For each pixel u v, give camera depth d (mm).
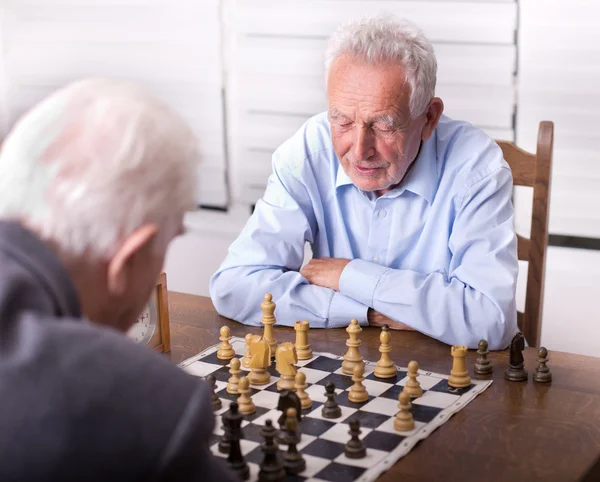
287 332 1965
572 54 2814
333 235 2236
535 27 2850
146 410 859
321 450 1354
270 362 1773
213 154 3500
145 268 1035
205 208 3580
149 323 1771
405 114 1896
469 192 2053
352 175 2020
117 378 863
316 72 3207
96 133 966
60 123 974
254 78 3334
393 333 1943
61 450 820
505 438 1400
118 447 838
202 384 917
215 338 1916
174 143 1012
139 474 846
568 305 3020
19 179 963
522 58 2895
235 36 3326
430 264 2135
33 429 819
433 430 1424
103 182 954
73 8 3656
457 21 2955
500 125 2984
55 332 874
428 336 1922
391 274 1979
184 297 2211
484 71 2961
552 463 1316
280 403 1401
